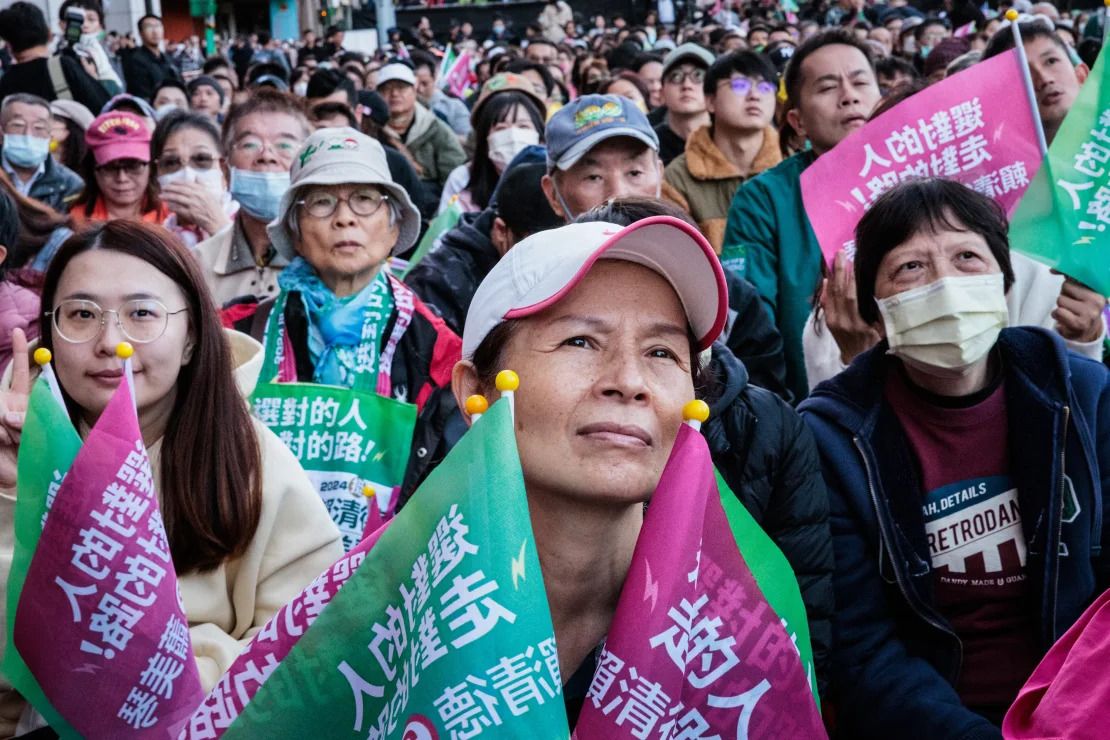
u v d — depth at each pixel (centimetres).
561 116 413
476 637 154
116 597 216
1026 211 371
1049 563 290
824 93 492
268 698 169
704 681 170
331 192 388
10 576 225
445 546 159
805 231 475
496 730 152
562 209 422
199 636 262
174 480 267
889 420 305
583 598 190
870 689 292
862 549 304
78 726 218
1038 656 296
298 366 387
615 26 3184
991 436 301
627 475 174
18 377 267
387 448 356
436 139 982
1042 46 481
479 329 183
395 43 2344
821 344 418
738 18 2627
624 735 163
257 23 4000
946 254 297
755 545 188
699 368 212
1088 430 295
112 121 610
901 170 388
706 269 176
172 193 549
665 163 760
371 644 168
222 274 484
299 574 279
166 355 262
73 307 260
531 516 186
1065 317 375
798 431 301
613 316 177
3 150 698
